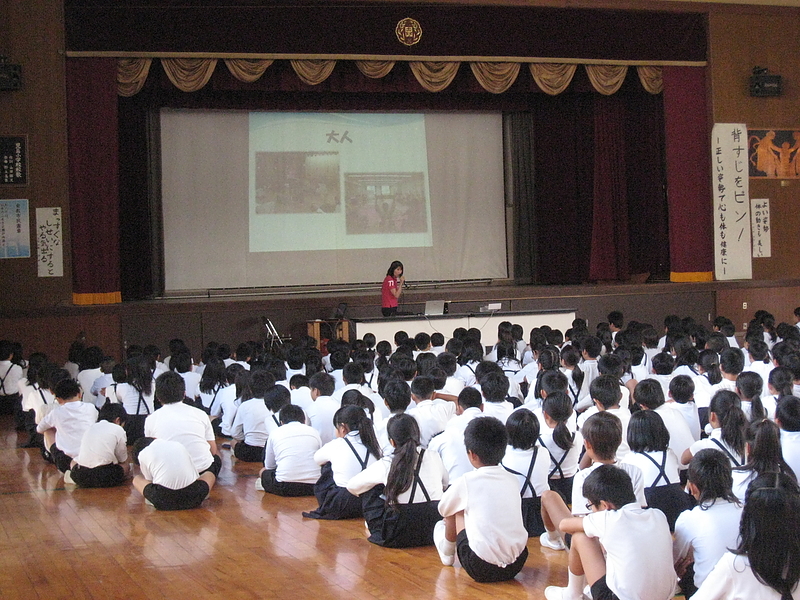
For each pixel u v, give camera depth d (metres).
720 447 3.62
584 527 2.85
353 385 5.49
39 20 9.76
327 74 10.41
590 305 11.27
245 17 10.14
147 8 9.91
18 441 6.91
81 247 10.02
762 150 11.73
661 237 12.31
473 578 3.58
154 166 11.43
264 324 10.31
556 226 12.48
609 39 11.16
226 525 4.48
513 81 10.92
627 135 12.43
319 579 3.64
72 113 9.92
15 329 9.68
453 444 4.21
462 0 10.66
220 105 11.30
